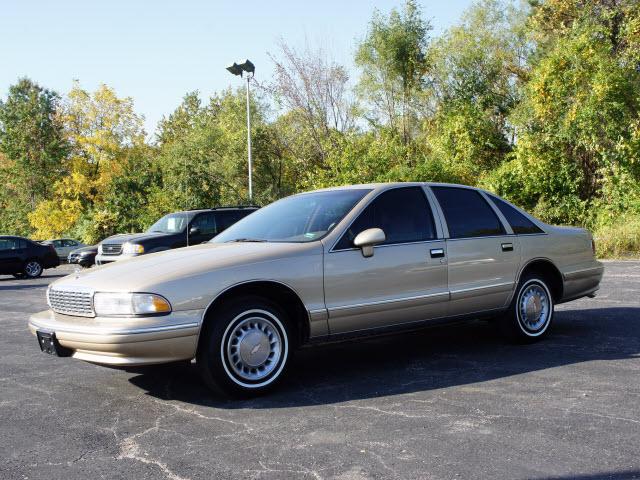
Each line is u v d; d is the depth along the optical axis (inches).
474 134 1010.7
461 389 179.5
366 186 219.5
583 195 861.8
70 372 224.1
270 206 235.3
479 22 1086.4
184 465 130.1
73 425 160.9
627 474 117.6
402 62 1196.5
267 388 179.9
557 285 251.4
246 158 1464.1
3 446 146.6
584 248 261.4
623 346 229.1
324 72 1206.9
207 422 158.6
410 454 130.9
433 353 229.0
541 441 135.8
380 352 234.7
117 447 143.0
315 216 208.8
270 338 182.5
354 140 1001.5
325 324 189.8
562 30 900.6
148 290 167.5
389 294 201.5
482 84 1074.7
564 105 813.2
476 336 256.8
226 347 174.1
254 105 1512.1
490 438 138.6
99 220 1398.9
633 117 773.9
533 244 241.0
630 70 796.6
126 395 188.2
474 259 222.2
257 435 146.9
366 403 169.2
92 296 174.4
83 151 1957.4
